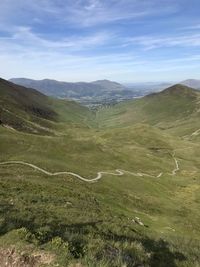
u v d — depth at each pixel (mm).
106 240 19609
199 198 94938
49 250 16375
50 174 81750
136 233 27359
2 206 26219
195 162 179000
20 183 51156
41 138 113875
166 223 60906
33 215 23531
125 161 127750
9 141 101625
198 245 25484
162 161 154750
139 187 91562
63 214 28969
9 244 17062
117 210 56344
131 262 16250
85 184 77688
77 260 15555
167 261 18406
